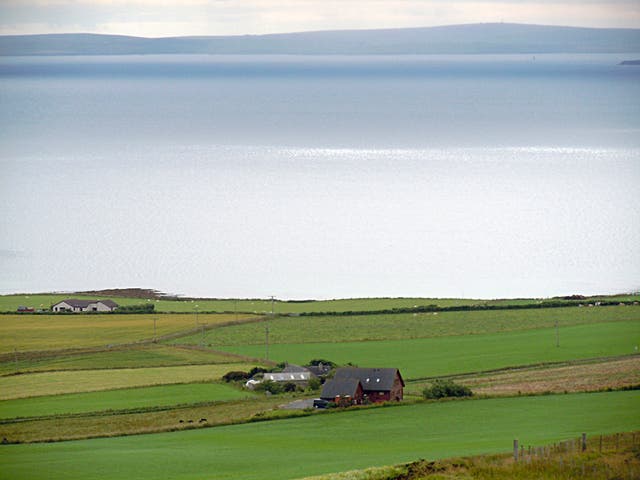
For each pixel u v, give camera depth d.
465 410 146.12
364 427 137.38
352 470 104.69
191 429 140.12
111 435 136.75
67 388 172.88
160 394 168.50
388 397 160.12
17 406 159.62
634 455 108.38
